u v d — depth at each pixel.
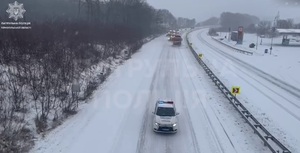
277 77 42.12
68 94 25.48
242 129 21.58
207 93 30.20
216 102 27.47
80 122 21.30
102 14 77.38
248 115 23.41
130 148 18.22
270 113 26.16
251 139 19.97
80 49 38.28
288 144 19.92
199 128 21.55
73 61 32.97
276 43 107.19
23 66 26.11
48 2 87.62
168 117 20.72
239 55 64.31
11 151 16.19
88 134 19.56
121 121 22.08
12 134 17.55
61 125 20.50
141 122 22.19
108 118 22.41
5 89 22.73
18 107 20.70
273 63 54.84
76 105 23.97
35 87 23.53
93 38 47.78
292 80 40.72
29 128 18.98
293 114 26.36
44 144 17.70
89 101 25.62
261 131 21.66
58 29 42.59
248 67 48.78
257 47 88.06
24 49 30.11
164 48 66.56
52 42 35.41
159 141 19.34
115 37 55.41
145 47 65.94
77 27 48.91
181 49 66.19
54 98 23.84
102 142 18.69
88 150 17.58
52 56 30.97
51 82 25.73
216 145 18.97
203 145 18.94
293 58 64.00
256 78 40.53
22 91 22.98
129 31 66.25
